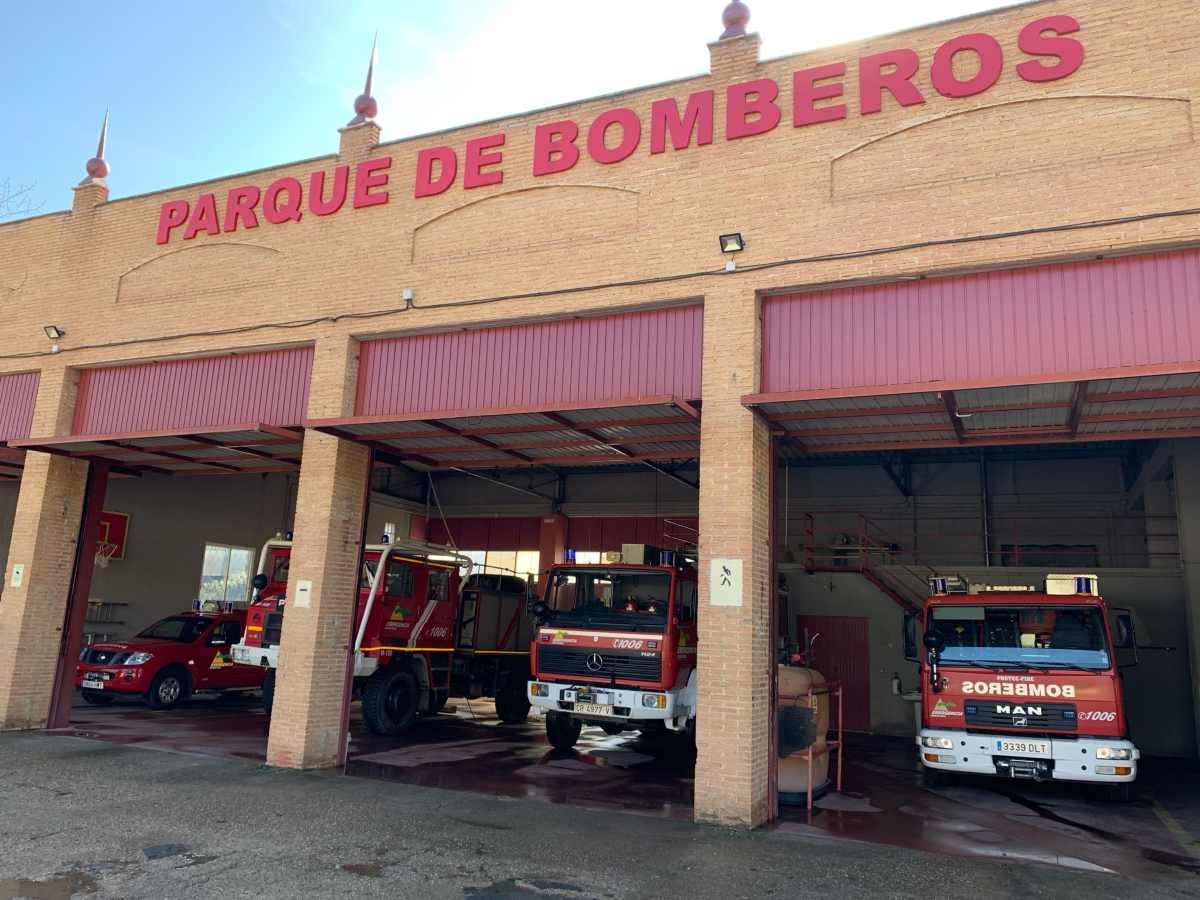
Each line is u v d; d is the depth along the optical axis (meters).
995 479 21.64
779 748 9.52
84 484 14.16
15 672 13.09
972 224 8.72
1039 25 8.82
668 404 9.15
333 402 11.59
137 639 17.55
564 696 11.72
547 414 9.77
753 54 10.09
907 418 9.41
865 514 22.39
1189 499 15.34
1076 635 10.70
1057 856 7.83
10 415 14.40
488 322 10.99
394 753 12.31
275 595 14.80
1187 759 14.93
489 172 11.34
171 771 10.35
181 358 13.16
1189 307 7.97
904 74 9.30
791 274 9.39
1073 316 8.36
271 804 8.76
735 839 7.98
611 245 10.38
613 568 12.06
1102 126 8.41
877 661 17.45
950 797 10.64
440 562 15.59
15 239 14.91
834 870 7.04
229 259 12.88
